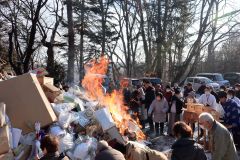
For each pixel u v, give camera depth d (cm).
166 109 1441
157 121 1449
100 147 536
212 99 1268
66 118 869
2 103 760
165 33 3862
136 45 4647
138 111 1562
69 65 2830
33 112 820
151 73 3706
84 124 913
